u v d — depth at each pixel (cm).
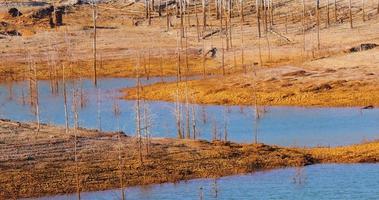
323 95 15550
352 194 8525
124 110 15050
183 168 9550
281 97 15650
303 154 10244
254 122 13338
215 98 16012
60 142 10056
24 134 10356
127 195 8719
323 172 9512
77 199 8606
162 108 15112
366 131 12188
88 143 10094
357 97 15212
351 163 9919
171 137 11650
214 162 9756
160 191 8850
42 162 9450
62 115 14662
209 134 12212
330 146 11012
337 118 13550
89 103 16312
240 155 10044
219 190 8838
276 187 8912
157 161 9669
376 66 17712
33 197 8712
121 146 10056
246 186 8988
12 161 9425
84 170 9306
